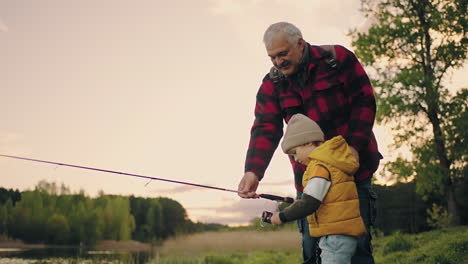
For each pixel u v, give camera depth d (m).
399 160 15.18
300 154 2.53
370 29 15.48
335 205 2.29
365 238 2.66
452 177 15.20
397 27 14.84
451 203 14.96
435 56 15.12
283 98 2.87
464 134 14.05
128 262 21.50
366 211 2.71
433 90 14.27
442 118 14.62
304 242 2.84
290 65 2.69
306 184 2.39
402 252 7.69
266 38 2.68
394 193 18.12
